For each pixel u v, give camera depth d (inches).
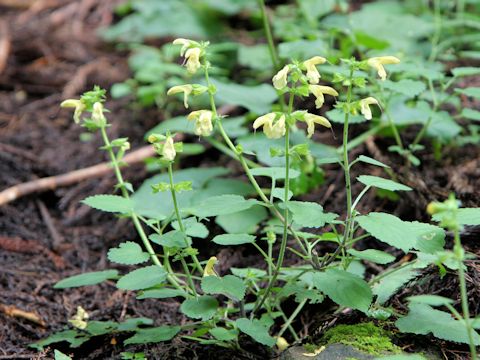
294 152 87.4
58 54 243.3
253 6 257.3
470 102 167.9
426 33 190.5
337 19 173.0
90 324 110.8
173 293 99.0
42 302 122.8
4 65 233.1
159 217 106.8
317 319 109.3
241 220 132.2
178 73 204.8
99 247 146.3
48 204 163.6
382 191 137.0
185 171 150.1
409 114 149.3
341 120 122.0
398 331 95.4
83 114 204.7
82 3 281.6
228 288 89.4
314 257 99.0
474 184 134.8
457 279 101.1
